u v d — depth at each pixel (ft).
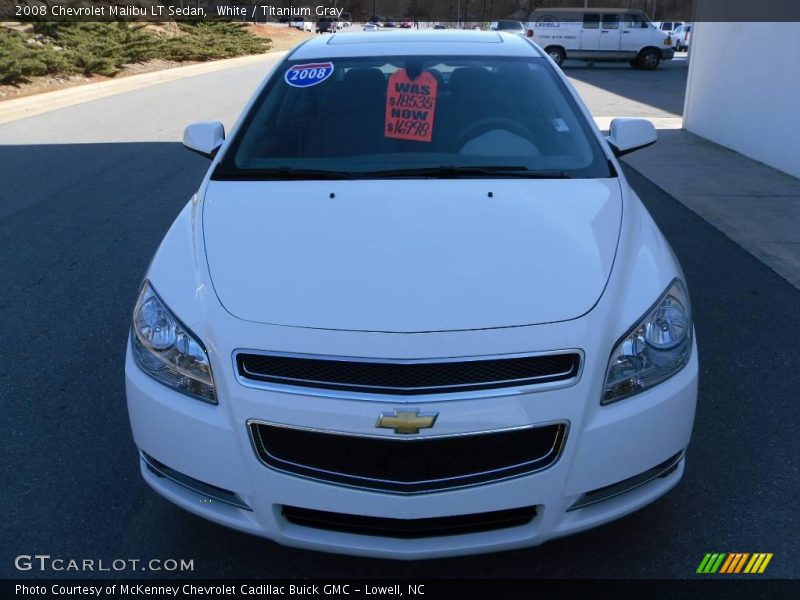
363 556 7.43
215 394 7.46
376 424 6.98
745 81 29.99
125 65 66.80
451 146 10.78
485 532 7.41
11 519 9.30
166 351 7.79
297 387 7.19
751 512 9.32
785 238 19.67
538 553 8.70
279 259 8.28
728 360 13.20
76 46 62.08
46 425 11.30
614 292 7.86
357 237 8.59
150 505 9.55
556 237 8.63
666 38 79.41
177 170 27.96
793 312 15.16
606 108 45.21
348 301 7.61
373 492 7.14
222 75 65.87
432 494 7.11
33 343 13.96
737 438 10.86
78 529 9.14
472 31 14.20
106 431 11.16
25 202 23.59
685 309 8.30
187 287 8.13
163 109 43.96
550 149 10.73
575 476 7.27
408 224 8.81
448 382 7.10
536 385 7.15
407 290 7.71
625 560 8.57
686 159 29.68
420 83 11.60
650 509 9.39
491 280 7.86
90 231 20.57
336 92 11.64
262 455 7.30
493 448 7.15
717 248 18.95
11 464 10.37
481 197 9.48
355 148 10.80
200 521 9.25
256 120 11.41
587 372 7.29
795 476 9.99
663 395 7.67
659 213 21.99
